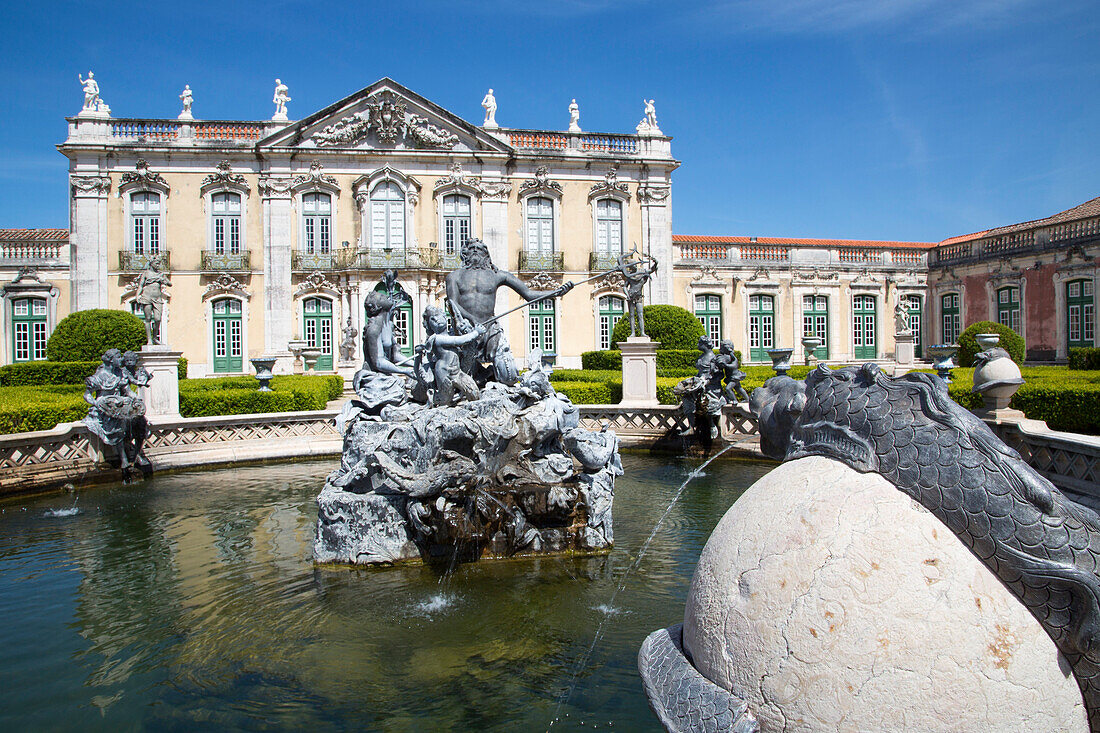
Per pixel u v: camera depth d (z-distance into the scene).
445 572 6.77
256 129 30.97
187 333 30.42
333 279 31.09
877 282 35.66
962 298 33.91
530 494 7.25
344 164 31.33
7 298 30.47
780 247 35.00
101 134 29.69
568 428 8.14
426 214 31.95
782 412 2.87
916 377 2.31
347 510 7.04
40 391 15.77
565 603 5.92
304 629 5.46
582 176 33.22
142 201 30.20
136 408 11.59
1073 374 15.95
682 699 2.41
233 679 4.68
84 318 24.59
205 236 30.55
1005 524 2.05
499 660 4.88
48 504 9.95
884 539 2.17
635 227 33.72
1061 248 28.67
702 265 34.25
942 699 2.01
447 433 7.19
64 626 5.58
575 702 4.28
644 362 15.57
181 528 8.59
